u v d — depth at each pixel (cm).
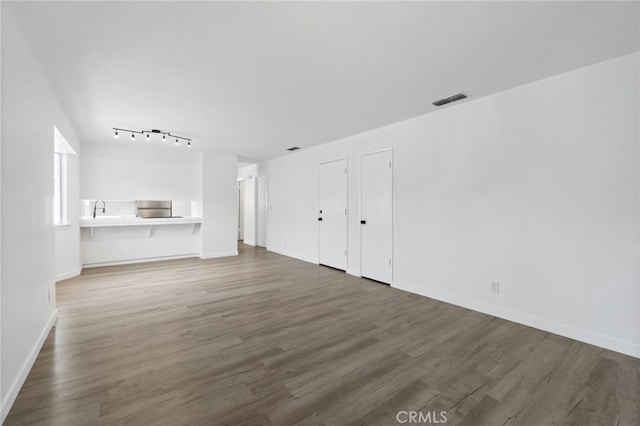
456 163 348
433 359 228
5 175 167
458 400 181
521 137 293
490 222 318
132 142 548
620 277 239
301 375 206
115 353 233
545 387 194
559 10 180
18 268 187
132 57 235
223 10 179
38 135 234
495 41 215
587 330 255
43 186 249
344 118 398
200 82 283
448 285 359
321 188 572
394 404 177
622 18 187
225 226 670
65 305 342
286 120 408
